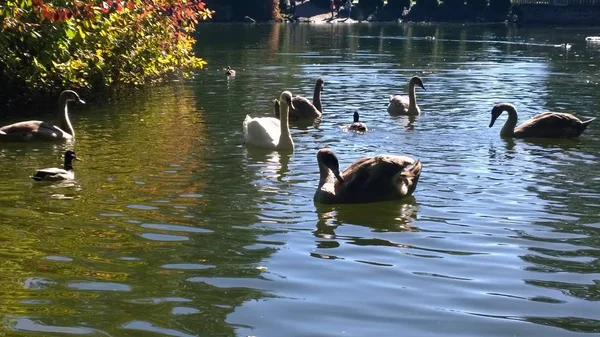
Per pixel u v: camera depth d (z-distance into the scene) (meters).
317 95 24.50
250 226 11.98
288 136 18.09
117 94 28.08
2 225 11.89
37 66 24.45
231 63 40.44
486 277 9.84
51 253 10.63
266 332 8.22
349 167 14.20
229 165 16.34
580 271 10.07
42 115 23.78
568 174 15.63
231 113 23.58
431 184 14.80
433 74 35.69
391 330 8.27
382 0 93.38
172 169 15.88
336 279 9.74
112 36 28.31
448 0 90.62
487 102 26.44
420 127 21.39
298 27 78.81
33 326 8.33
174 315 8.66
